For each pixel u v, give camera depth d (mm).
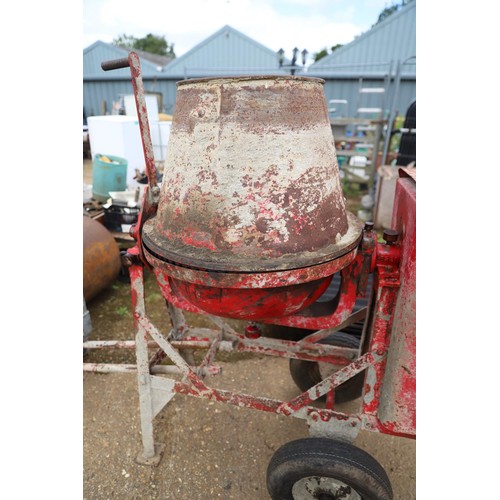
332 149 1207
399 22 10961
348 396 2133
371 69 11594
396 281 1242
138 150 5781
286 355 1924
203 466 1881
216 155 1050
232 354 2705
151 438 1843
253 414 2195
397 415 1346
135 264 1457
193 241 1119
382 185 4945
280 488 1437
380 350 1322
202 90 1056
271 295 1177
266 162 1035
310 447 1357
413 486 1796
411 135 5094
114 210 4023
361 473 1288
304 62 6395
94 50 14516
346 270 1334
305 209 1087
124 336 2936
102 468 1858
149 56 23734
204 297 1206
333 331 1843
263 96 1017
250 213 1054
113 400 2270
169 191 1184
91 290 3088
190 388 1610
